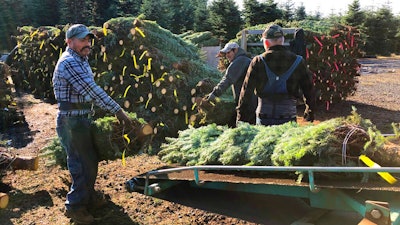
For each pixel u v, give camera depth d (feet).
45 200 14.08
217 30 102.73
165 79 21.12
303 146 10.78
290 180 11.00
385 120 27.25
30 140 22.04
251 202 13.75
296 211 13.03
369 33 129.08
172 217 12.78
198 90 21.47
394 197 9.82
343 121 11.14
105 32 21.80
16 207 13.53
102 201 13.39
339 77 31.73
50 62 32.07
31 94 36.22
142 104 22.16
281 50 12.85
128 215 12.95
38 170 16.92
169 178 13.26
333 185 9.91
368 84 49.03
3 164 15.05
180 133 15.24
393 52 141.49
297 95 13.43
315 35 29.68
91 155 12.22
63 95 11.59
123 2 96.94
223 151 12.92
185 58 23.65
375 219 8.59
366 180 9.87
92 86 11.39
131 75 22.33
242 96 13.46
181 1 112.57
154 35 22.68
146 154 18.89
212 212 13.03
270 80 12.93
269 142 11.87
